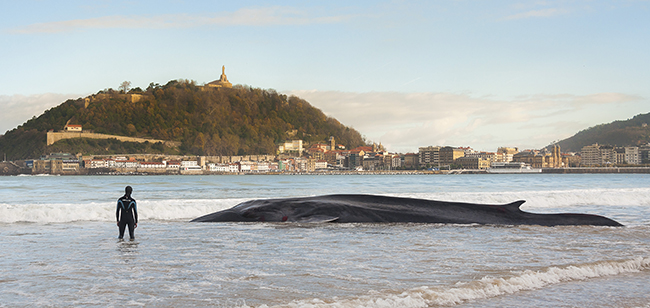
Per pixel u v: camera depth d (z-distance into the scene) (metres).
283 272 8.88
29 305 6.77
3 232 14.57
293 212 16.19
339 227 15.03
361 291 7.51
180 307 6.66
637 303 7.29
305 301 6.79
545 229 14.82
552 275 8.80
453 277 8.52
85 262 9.83
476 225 15.43
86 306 6.72
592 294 7.74
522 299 7.41
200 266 9.44
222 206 21.00
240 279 8.32
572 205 25.56
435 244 12.14
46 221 17.59
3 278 8.38
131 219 13.07
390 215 15.95
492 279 8.20
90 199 33.19
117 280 8.24
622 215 20.41
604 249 11.59
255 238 13.11
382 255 10.66
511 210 16.33
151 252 11.02
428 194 29.38
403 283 8.05
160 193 42.19
